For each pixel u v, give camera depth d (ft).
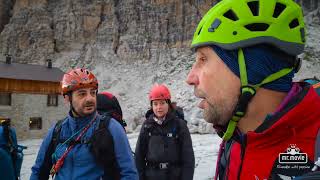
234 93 3.89
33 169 12.04
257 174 3.83
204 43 3.99
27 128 118.73
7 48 192.34
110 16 200.03
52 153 11.82
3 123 19.93
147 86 172.86
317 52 175.94
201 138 106.01
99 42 195.42
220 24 3.90
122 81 176.76
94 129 11.28
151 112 17.58
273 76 3.81
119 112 14.96
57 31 197.57
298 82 4.23
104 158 10.92
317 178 3.06
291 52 3.80
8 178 19.44
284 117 3.63
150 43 192.34
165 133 16.37
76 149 11.02
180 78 173.58
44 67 131.64
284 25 3.77
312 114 3.65
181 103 150.92
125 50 190.60
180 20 196.65
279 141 3.76
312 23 200.23
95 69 184.65
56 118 125.39
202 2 199.41
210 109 4.02
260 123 3.96
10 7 205.46
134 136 113.09
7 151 19.58
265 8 3.77
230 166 4.51
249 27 3.82
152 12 198.70
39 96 122.21
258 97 3.88
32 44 193.06
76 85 11.29
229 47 3.79
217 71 3.93
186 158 16.10
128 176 11.07
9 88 116.26
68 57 191.42
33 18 197.36
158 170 16.11
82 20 198.29
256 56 3.76
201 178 38.88
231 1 3.93
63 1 204.33
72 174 10.84
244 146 3.98
